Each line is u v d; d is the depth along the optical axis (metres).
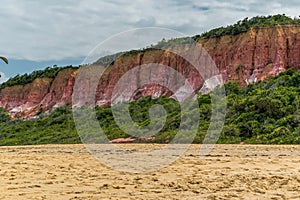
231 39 82.06
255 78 74.12
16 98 97.94
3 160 21.42
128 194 11.62
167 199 10.90
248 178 14.19
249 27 82.25
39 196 11.43
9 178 14.82
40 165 19.02
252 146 32.81
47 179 14.59
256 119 43.00
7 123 75.38
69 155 25.12
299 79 53.12
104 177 14.95
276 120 42.53
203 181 13.66
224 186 12.73
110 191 12.12
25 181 14.13
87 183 13.62
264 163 18.70
